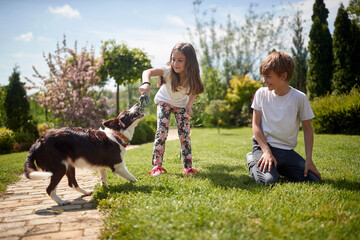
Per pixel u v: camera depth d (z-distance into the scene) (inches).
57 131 110.3
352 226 70.8
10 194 130.2
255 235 65.1
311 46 542.9
